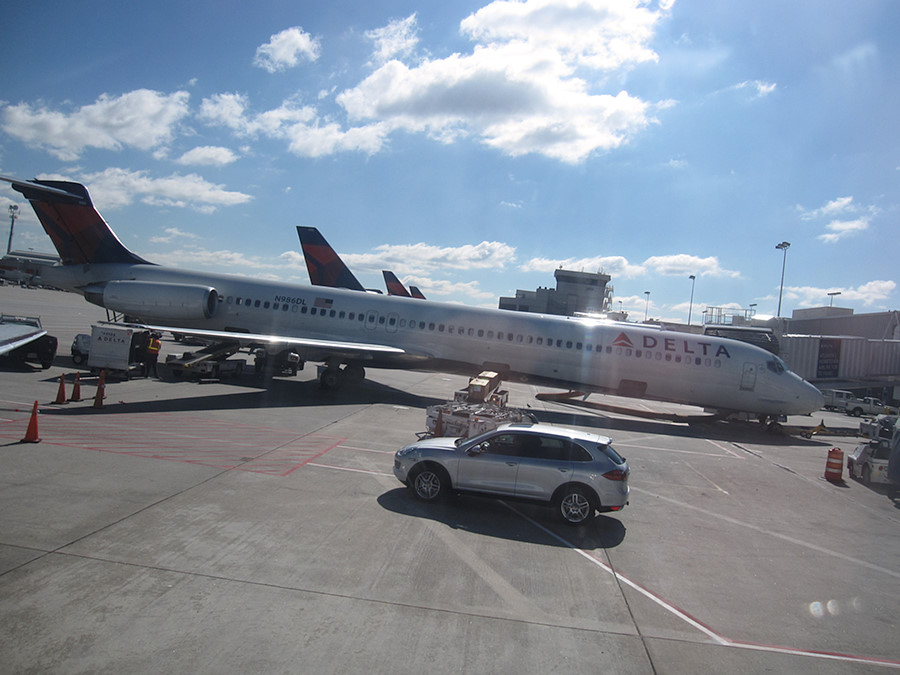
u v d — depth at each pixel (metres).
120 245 26.48
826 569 8.80
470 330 23.38
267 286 25.59
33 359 21.56
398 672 5.18
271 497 9.75
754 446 19.69
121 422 14.52
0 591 6.02
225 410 17.31
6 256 106.31
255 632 5.64
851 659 6.11
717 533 10.10
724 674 5.62
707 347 22.31
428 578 7.21
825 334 56.97
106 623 5.59
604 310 92.12
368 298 24.83
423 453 10.20
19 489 9.13
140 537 7.68
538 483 9.73
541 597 6.98
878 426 15.62
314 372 28.98
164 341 39.97
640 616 6.71
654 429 21.42
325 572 7.11
